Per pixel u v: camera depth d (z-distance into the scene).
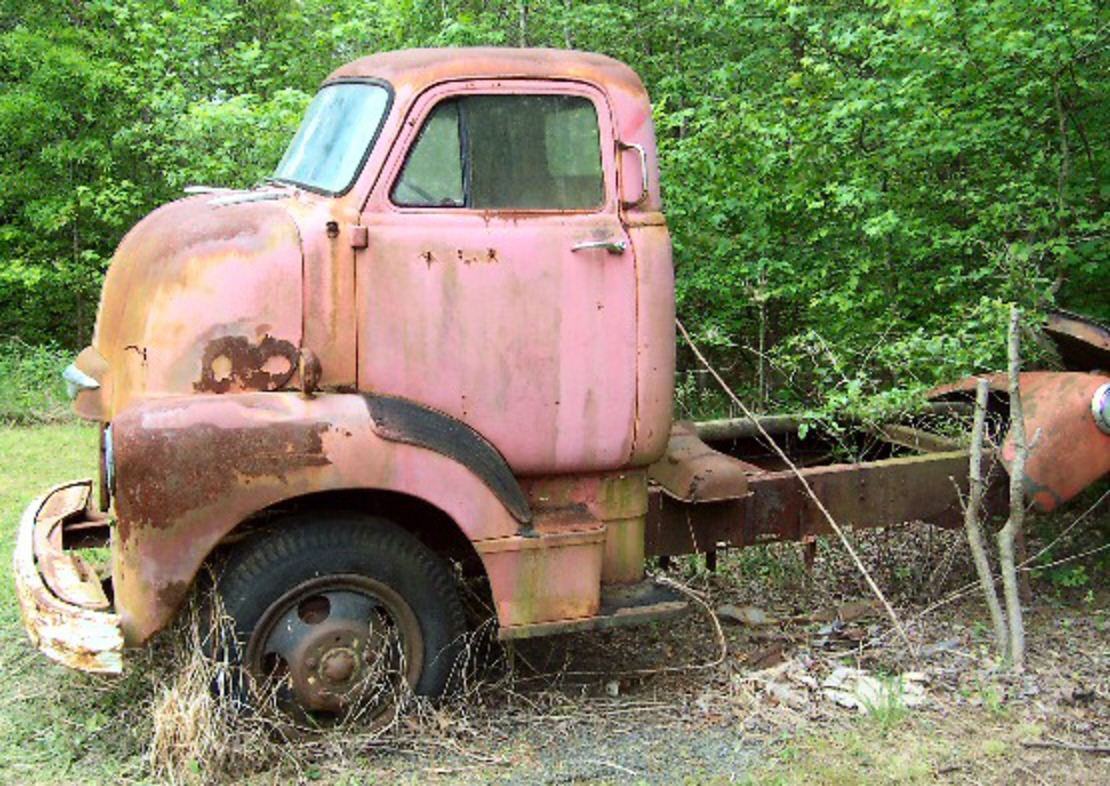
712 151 7.74
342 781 3.69
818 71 7.31
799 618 5.15
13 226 11.98
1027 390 5.39
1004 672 4.55
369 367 3.94
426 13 9.49
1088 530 5.95
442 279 3.98
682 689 4.45
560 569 4.07
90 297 12.46
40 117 11.33
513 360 4.07
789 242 8.24
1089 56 6.42
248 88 11.00
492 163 4.08
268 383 3.85
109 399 3.97
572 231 4.12
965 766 3.85
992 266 6.38
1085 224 6.33
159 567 3.63
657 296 4.23
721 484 4.60
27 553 4.12
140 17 11.28
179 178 9.81
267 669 3.86
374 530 3.92
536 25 9.65
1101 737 4.07
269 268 3.84
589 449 4.19
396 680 4.00
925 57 6.70
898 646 4.82
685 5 9.04
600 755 3.90
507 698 4.30
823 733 4.07
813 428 5.87
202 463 3.63
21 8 11.67
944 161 7.23
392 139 3.96
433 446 3.86
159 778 3.70
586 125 4.19
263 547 3.82
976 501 4.66
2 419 9.37
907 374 6.36
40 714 4.14
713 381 9.43
